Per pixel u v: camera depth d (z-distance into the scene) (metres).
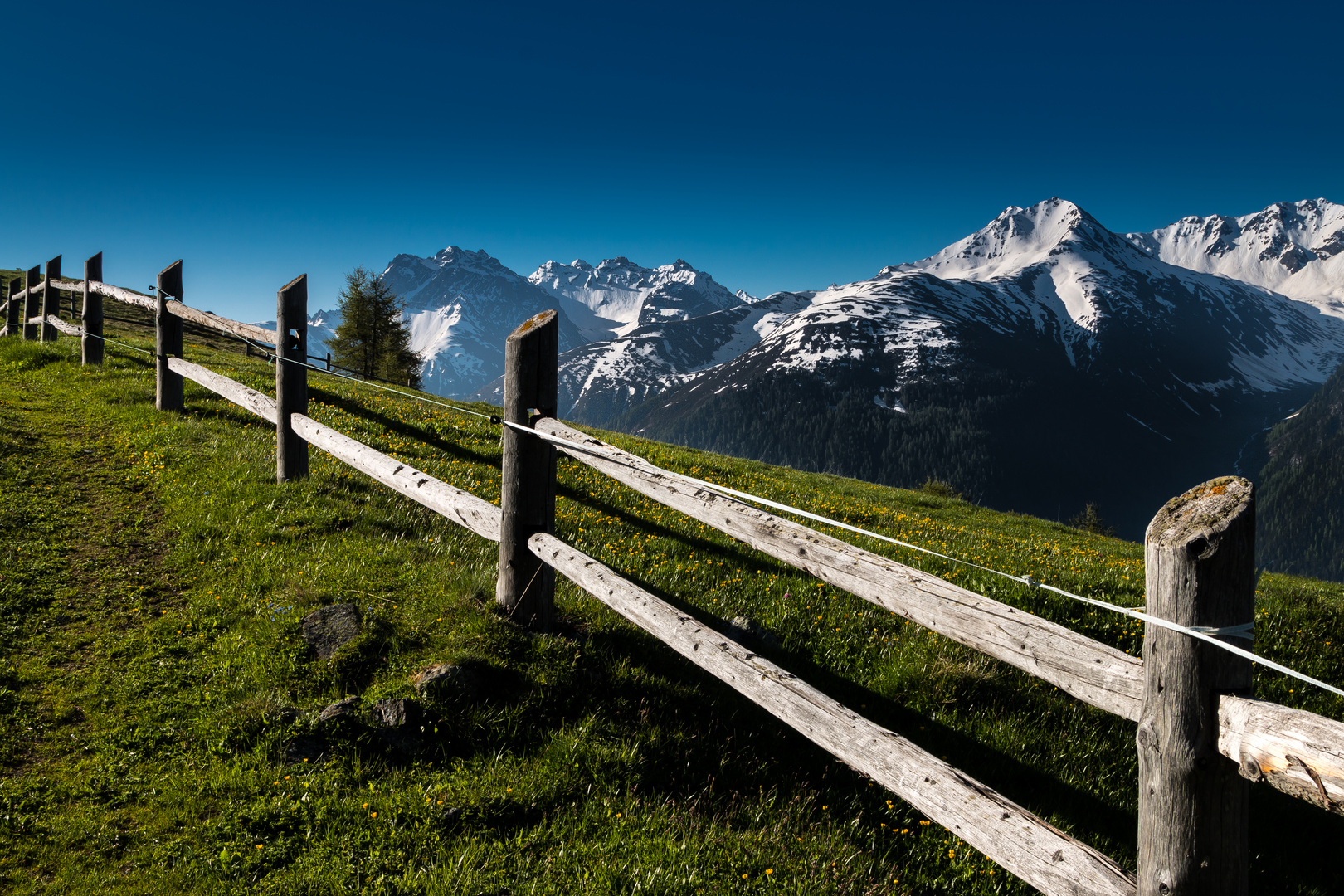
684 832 4.77
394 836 4.41
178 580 7.31
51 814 4.44
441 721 5.25
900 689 7.09
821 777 5.70
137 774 4.80
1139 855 2.79
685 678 6.30
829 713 4.10
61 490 9.16
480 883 4.15
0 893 3.89
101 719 5.26
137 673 5.79
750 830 4.93
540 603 6.36
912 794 3.65
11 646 5.99
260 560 7.51
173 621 6.50
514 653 5.91
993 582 9.84
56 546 7.73
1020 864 3.14
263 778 4.76
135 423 11.94
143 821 4.46
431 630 6.19
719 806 5.20
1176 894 2.63
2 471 9.41
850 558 4.32
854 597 8.84
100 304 16.34
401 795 4.70
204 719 5.25
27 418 12.05
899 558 11.21
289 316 9.37
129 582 7.18
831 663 7.41
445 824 4.56
